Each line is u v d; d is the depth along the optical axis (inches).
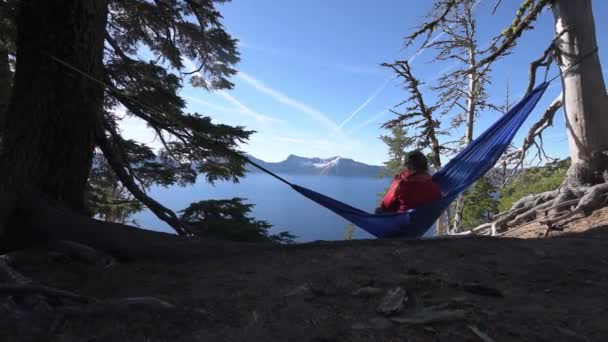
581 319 76.2
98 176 412.8
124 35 374.6
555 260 125.9
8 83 304.7
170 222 308.7
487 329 71.1
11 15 269.3
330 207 186.9
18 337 64.7
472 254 135.9
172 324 74.1
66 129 174.4
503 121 244.4
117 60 313.4
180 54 371.2
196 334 70.2
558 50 269.7
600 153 256.8
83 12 179.8
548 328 71.7
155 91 322.3
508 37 297.9
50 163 168.2
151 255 142.0
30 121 165.3
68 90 175.2
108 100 309.6
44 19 172.2
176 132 324.2
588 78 259.8
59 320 72.0
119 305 79.0
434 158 796.0
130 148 370.3
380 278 108.0
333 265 125.6
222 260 138.1
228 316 80.0
